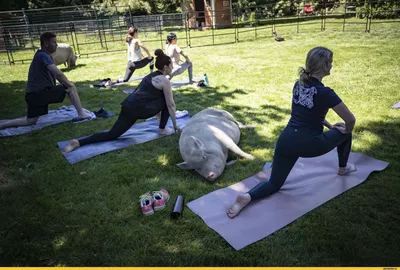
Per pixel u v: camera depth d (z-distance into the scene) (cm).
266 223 291
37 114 541
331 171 366
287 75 829
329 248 260
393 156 393
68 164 419
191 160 369
